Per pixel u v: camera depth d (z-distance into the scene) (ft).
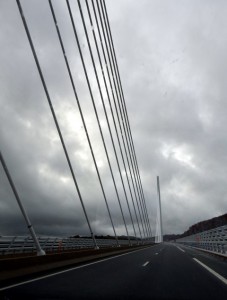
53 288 32.42
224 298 27.43
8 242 94.12
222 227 83.41
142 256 90.58
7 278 40.29
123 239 256.11
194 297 27.84
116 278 40.37
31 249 109.19
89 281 37.70
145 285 34.47
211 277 41.16
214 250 100.27
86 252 79.77
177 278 40.16
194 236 174.09
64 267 58.49
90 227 101.30
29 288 32.45
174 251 124.98
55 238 125.18
